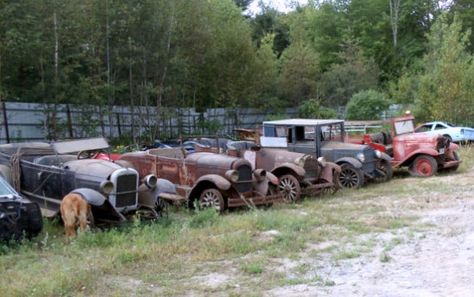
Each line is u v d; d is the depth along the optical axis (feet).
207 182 38.47
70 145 36.99
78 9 70.59
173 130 92.07
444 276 21.25
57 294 20.10
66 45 71.10
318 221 33.40
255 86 105.70
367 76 126.93
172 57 83.92
